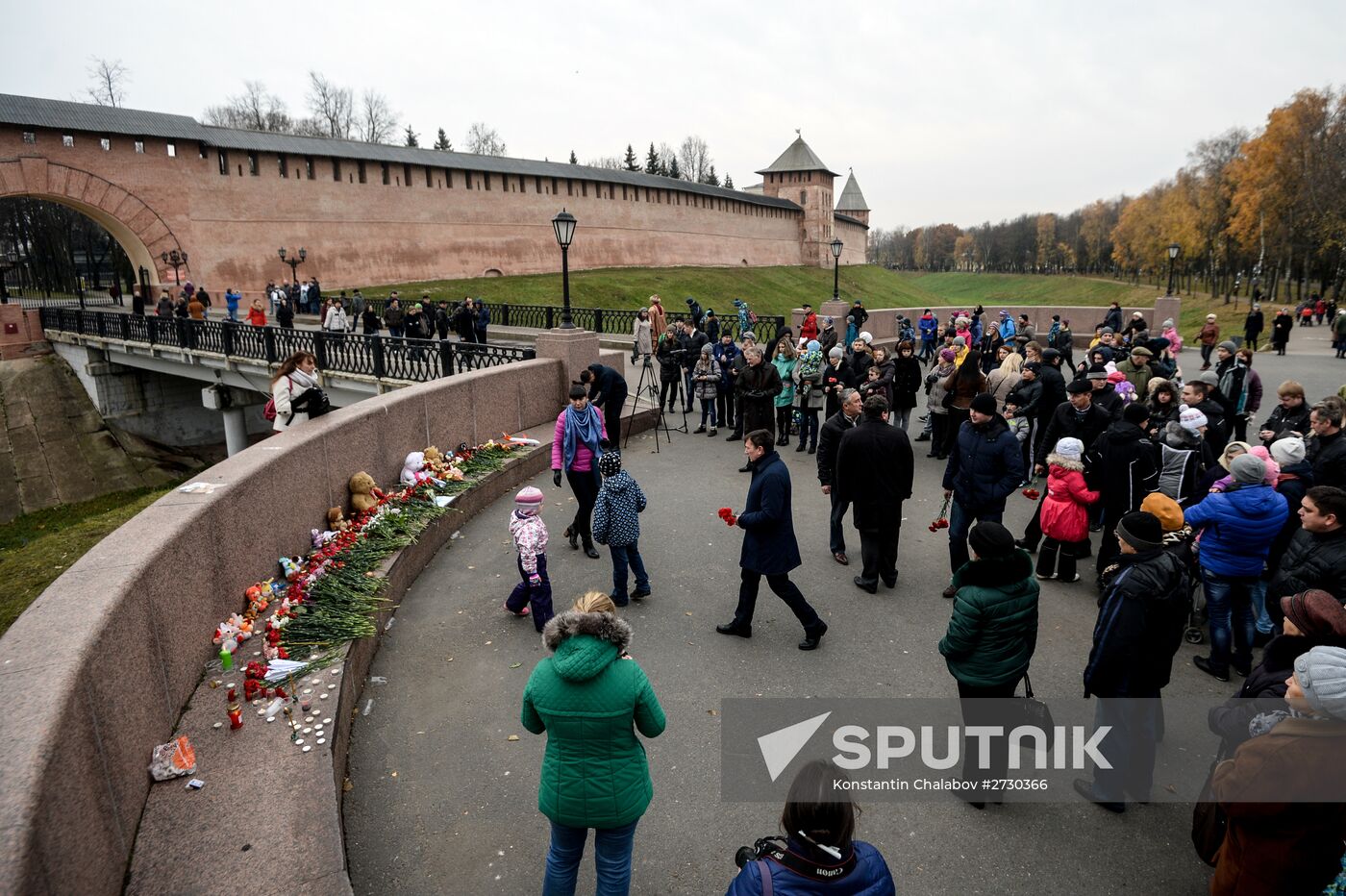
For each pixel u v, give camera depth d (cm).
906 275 18662
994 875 371
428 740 471
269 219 4369
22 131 3550
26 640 320
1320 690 262
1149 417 827
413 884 364
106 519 1670
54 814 257
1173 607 385
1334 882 270
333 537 667
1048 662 561
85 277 7162
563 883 322
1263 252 5862
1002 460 625
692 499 945
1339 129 5438
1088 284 11688
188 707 432
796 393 1195
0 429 3183
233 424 2736
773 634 604
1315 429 623
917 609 648
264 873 318
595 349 1332
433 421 964
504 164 5566
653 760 452
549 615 605
